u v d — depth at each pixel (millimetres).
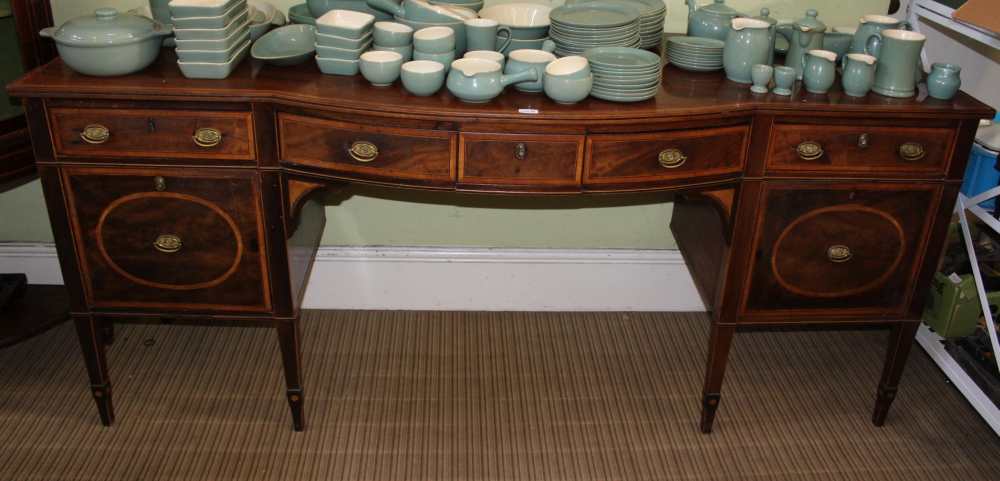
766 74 1736
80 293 1850
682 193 1821
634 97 1674
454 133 1651
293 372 1946
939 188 1797
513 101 1677
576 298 2537
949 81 1734
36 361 2242
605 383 2234
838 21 2258
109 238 1790
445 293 2520
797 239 1834
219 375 2211
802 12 2238
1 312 2250
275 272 1828
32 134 1676
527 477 1901
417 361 2295
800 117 1706
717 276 1906
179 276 1836
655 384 2238
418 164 1689
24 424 2012
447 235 2455
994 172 2039
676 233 2346
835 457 1994
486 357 2324
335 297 2514
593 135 1657
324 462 1926
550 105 1662
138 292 1856
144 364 2238
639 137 1673
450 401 2141
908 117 1713
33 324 2207
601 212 2432
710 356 1968
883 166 1766
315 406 2107
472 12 1938
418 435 2020
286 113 1671
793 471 1946
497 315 2525
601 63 1658
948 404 2193
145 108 1655
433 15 1815
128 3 2154
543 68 1700
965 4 1693
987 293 2180
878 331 2502
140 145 1690
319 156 1705
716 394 2008
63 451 1930
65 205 1750
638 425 2082
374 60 1691
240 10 1784
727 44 1812
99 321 1904
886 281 1900
